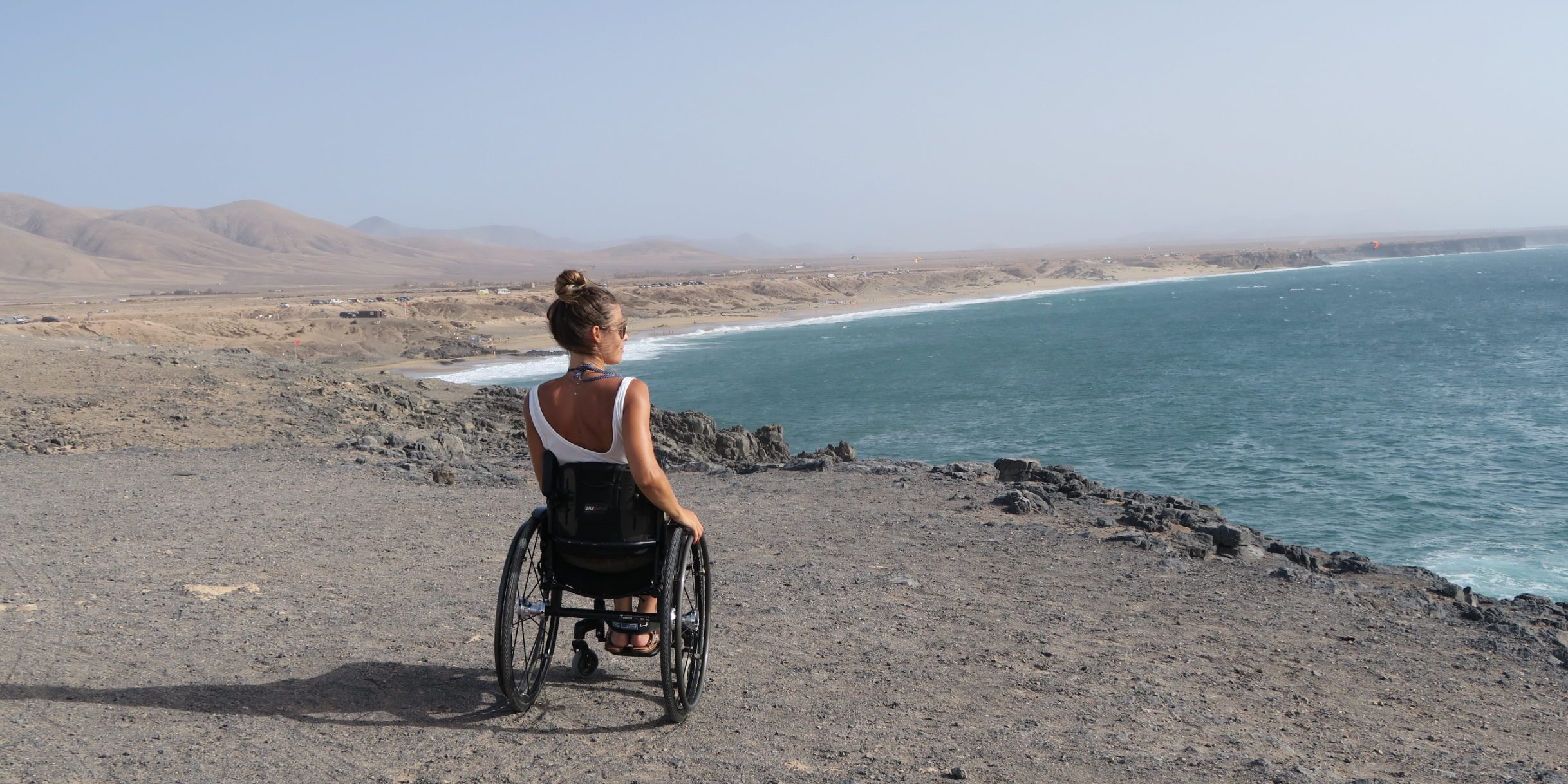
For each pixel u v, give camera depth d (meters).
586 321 3.39
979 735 3.97
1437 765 4.10
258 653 4.70
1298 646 6.04
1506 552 22.61
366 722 3.74
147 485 11.28
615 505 3.45
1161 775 3.59
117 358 25.75
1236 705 4.77
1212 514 11.07
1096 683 4.93
